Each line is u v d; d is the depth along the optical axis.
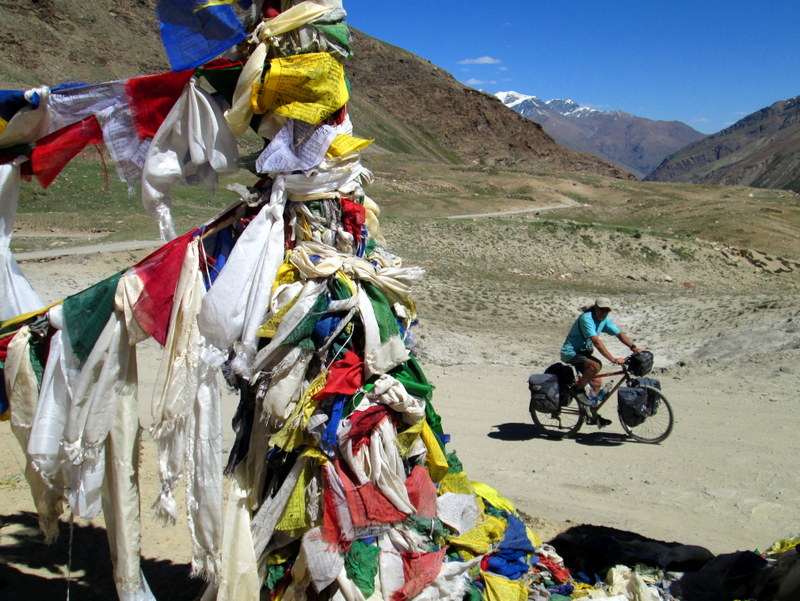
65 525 5.50
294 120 3.81
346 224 3.99
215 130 3.80
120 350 3.62
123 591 3.61
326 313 3.70
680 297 25.03
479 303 23.27
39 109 3.71
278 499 3.69
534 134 180.12
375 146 114.19
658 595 4.40
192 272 3.68
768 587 4.39
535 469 7.86
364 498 3.68
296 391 3.67
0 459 6.60
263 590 3.86
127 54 107.56
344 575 3.59
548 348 18.03
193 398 3.58
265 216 3.76
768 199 82.88
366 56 183.50
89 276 19.61
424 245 35.69
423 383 4.13
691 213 67.19
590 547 5.03
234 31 3.75
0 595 4.41
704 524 6.18
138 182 3.94
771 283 38.25
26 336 3.75
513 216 61.31
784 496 6.78
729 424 9.34
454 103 177.75
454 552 4.19
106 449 3.65
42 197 38.28
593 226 42.41
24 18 98.88
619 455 8.39
